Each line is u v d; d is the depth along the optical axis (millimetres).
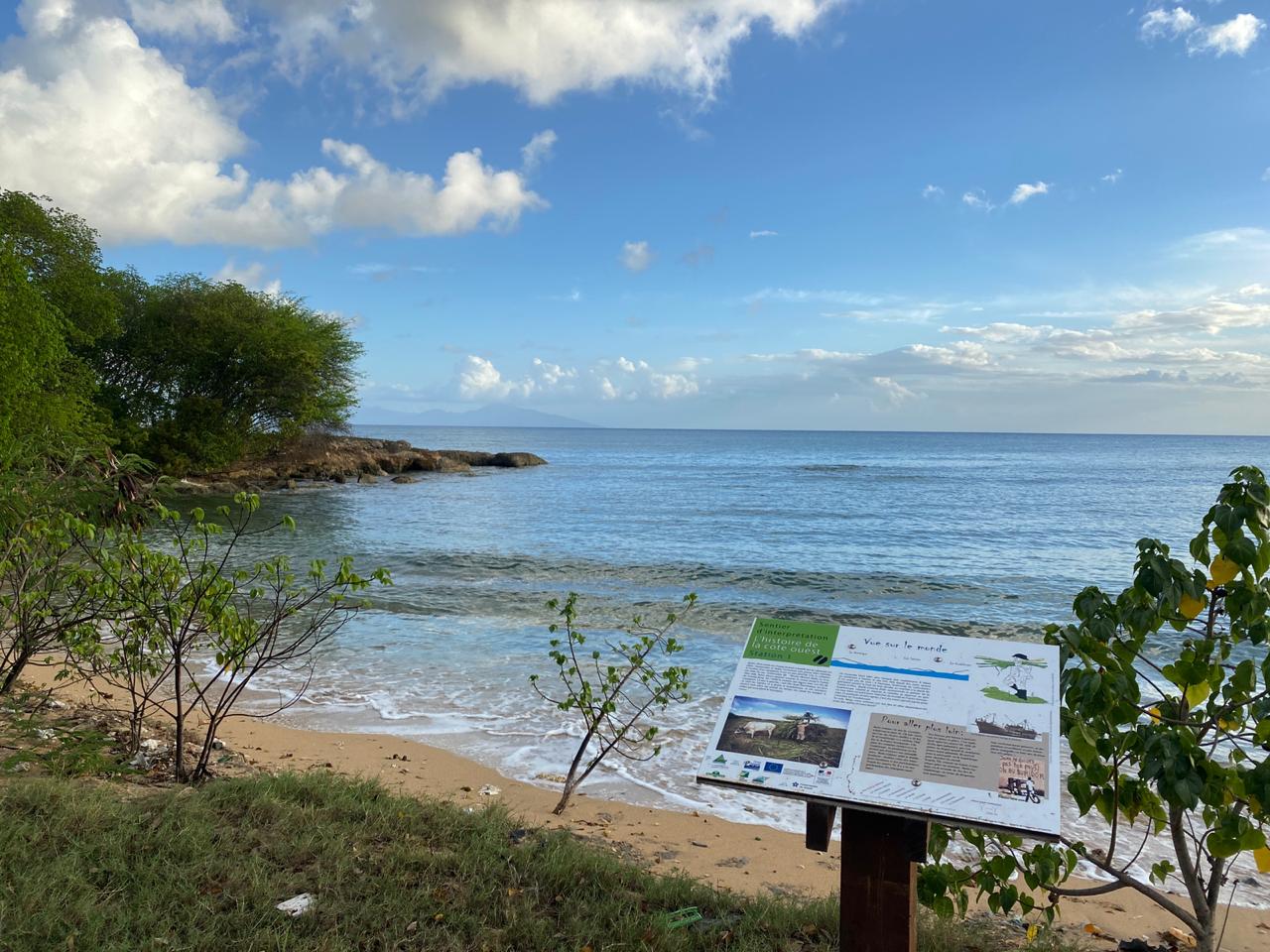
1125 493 55938
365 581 6457
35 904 3742
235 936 3766
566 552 26359
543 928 4023
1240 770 3453
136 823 4727
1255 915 5414
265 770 7180
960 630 16406
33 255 35125
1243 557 3475
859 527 35750
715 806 7340
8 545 6707
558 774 7996
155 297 49688
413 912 4105
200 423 46938
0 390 24953
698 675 11742
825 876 5840
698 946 4121
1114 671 3752
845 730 3164
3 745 6461
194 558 18828
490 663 12234
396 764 8070
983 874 4203
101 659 7207
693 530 34094
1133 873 6133
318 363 51406
